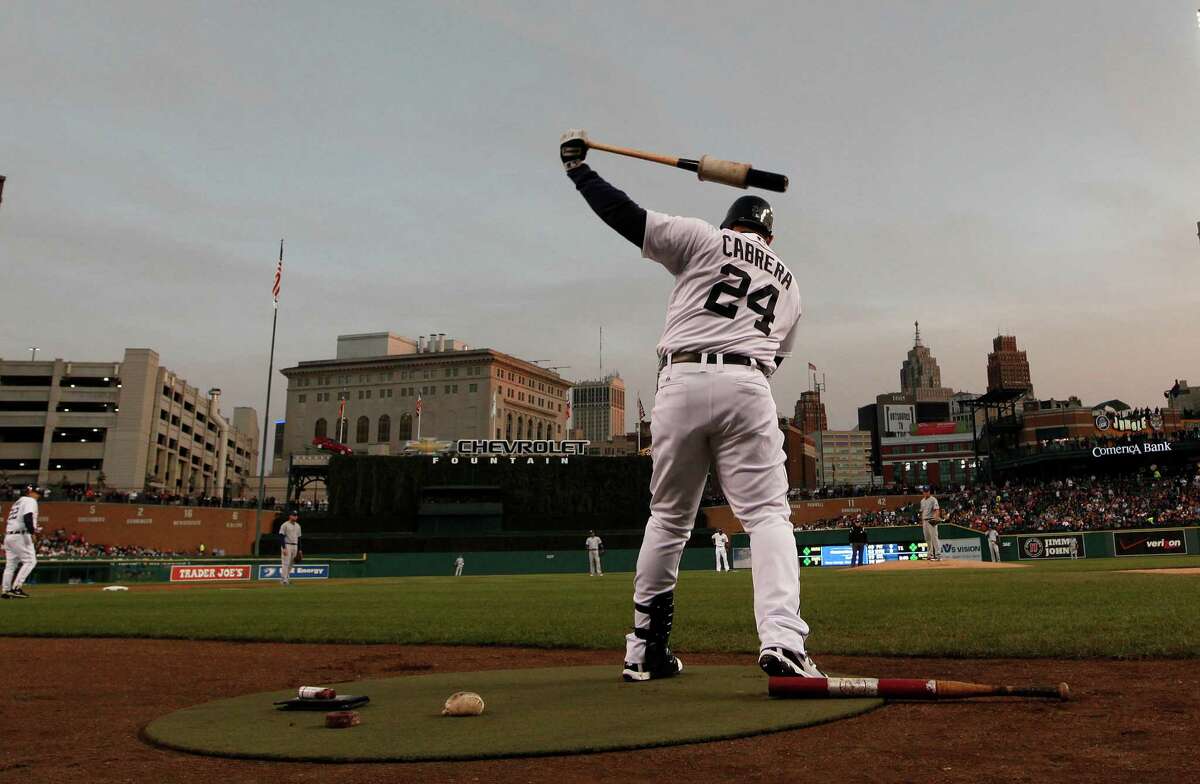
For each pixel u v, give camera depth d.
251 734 3.14
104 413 80.88
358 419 139.25
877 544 50.00
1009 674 4.56
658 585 4.54
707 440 4.31
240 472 124.69
